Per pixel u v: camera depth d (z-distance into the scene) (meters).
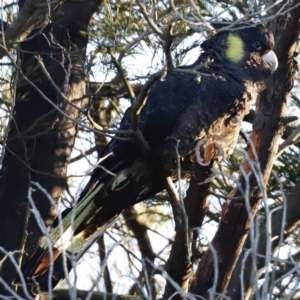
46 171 9.79
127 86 5.85
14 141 9.86
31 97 9.79
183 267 6.71
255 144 7.49
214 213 10.15
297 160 8.73
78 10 9.80
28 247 9.48
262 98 7.55
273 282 4.51
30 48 9.59
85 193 7.54
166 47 5.35
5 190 9.81
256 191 7.37
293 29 7.50
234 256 7.52
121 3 8.28
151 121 7.29
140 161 7.42
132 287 9.64
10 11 9.35
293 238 9.21
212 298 4.39
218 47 7.69
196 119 7.23
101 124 10.71
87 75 8.30
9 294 9.15
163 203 10.22
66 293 8.93
